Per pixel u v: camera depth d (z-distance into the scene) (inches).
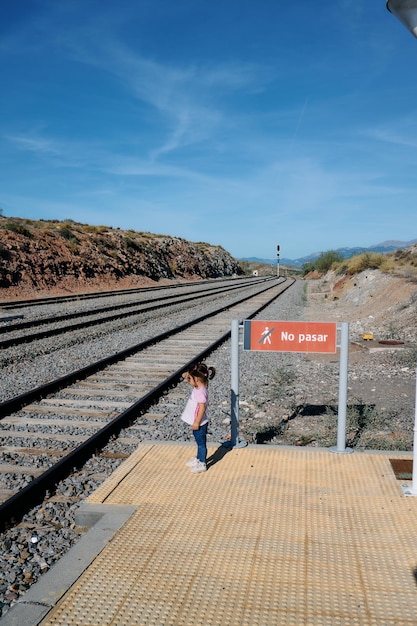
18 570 184.5
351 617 143.1
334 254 3132.4
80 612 146.5
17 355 565.6
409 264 1417.3
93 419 355.3
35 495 238.7
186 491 221.5
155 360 554.9
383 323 855.1
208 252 3705.7
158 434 323.9
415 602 149.3
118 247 2138.3
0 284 1331.2
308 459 253.0
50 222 2263.8
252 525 193.0
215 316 981.8
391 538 183.3
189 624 141.2
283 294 1699.1
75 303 1175.0
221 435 327.0
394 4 195.2
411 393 439.2
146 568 166.4
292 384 473.4
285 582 158.6
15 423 344.5
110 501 213.9
